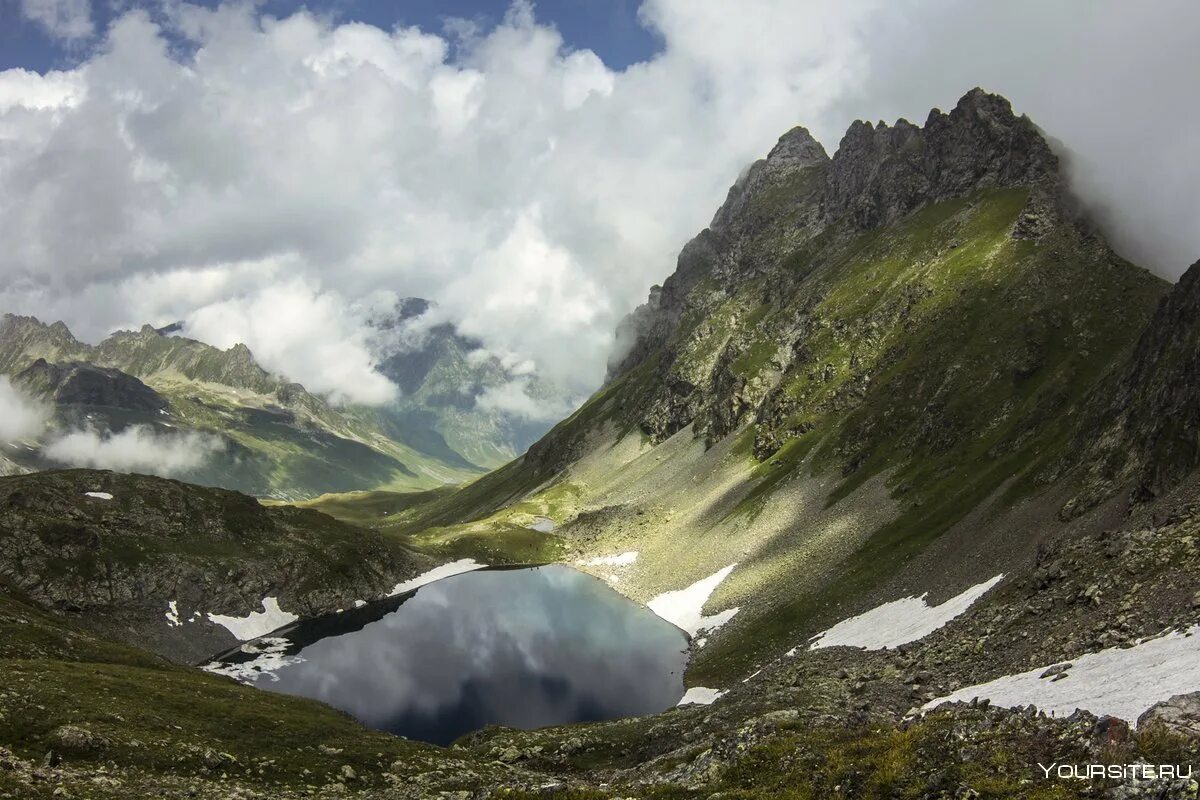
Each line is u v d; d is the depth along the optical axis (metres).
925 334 186.50
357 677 129.00
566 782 61.62
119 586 147.88
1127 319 144.38
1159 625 46.22
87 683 66.50
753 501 181.12
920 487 135.62
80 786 43.41
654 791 39.28
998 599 73.50
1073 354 140.25
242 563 173.00
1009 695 44.53
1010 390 145.38
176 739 56.59
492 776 63.28
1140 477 80.50
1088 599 57.53
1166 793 24.03
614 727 84.44
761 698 68.88
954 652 65.75
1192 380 84.94
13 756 46.91
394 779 60.34
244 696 81.19
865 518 137.38
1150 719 29.12
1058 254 177.75
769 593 132.00
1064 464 103.62
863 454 163.88
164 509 178.12
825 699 62.41
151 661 99.75
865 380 193.12
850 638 93.25
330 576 186.38
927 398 164.12
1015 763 29.38
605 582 193.62
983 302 179.75
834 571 123.62
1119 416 98.94
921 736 34.38
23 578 137.50
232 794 47.81
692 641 134.00
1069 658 49.06
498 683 123.44
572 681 123.06
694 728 68.75
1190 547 55.12
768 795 34.12
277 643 153.38
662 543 198.75
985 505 109.50
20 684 60.72
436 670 131.75
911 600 96.31
